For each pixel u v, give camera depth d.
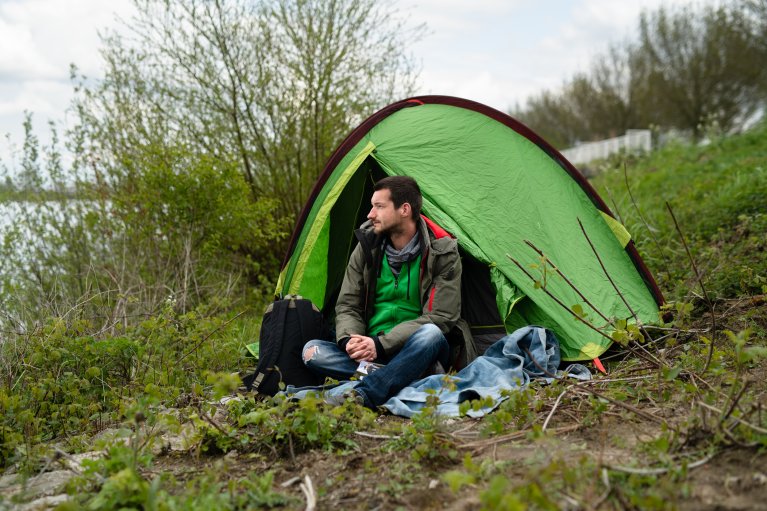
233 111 6.74
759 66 18.19
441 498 2.27
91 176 6.25
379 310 3.96
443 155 4.72
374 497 2.33
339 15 6.73
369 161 4.84
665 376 2.77
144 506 2.21
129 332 4.18
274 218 7.03
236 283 6.35
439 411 3.07
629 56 21.48
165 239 6.23
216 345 4.43
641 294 4.50
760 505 1.94
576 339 3.99
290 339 3.77
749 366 3.25
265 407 3.16
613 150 17.09
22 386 3.66
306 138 7.00
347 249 5.05
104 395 3.61
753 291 4.53
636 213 7.35
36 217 5.91
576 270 4.38
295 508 2.31
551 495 2.06
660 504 1.88
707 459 2.25
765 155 9.12
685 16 19.55
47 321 4.00
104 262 6.07
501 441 2.70
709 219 6.49
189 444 2.87
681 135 19.88
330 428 2.85
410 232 3.95
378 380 3.38
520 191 4.61
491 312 4.45
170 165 5.94
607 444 2.56
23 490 2.51
